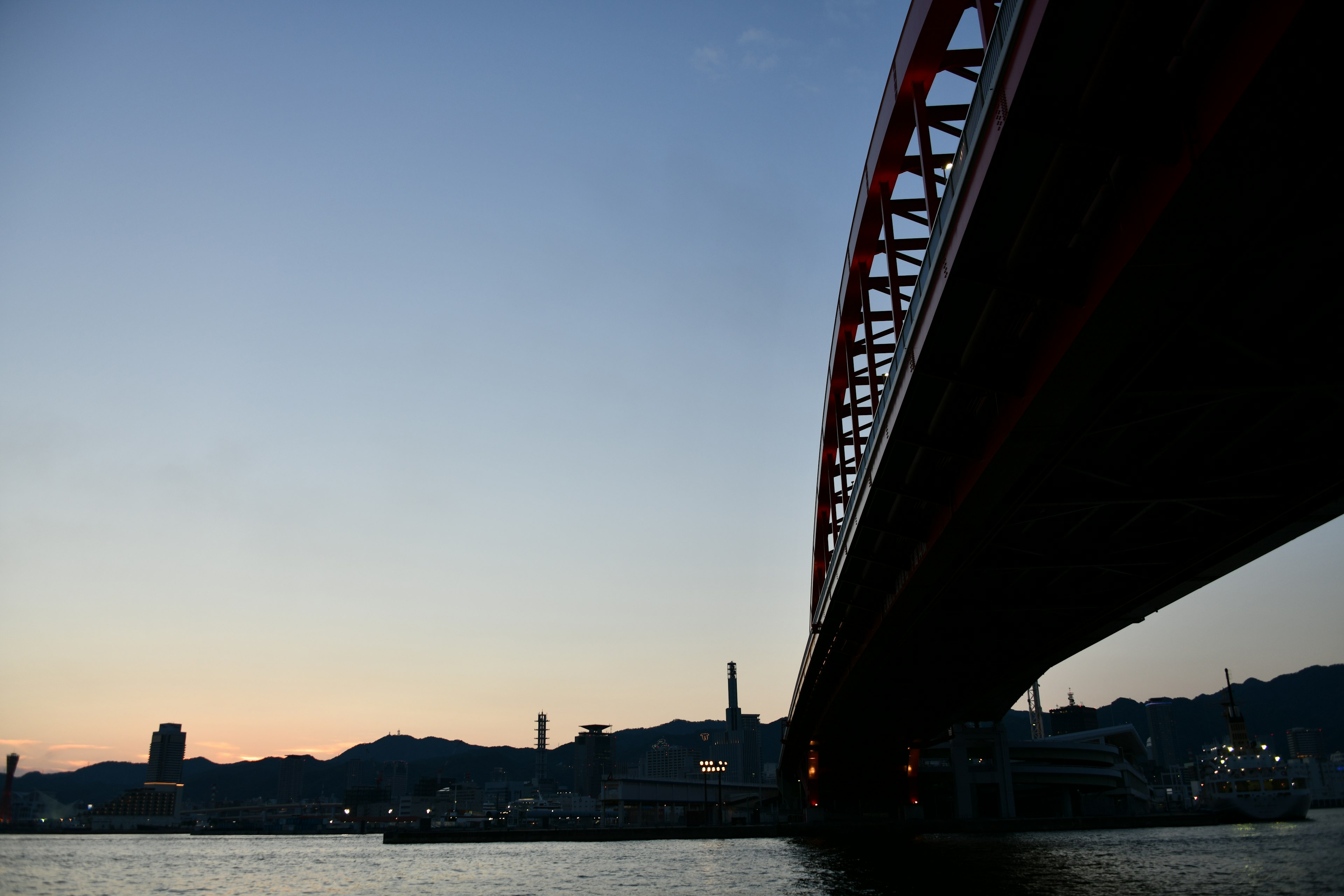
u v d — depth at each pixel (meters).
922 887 55.59
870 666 76.19
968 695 86.62
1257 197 20.50
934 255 29.44
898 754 129.25
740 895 53.72
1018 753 157.12
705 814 160.12
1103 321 25.69
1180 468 37.59
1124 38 19.75
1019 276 26.78
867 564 56.91
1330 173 20.05
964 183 25.70
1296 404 32.97
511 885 67.06
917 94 35.28
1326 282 25.91
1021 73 21.19
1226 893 49.41
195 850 173.50
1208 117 19.11
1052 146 22.92
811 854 90.44
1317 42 16.69
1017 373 31.31
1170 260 22.84
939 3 31.59
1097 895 49.25
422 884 70.31
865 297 50.16
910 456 41.00
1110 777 157.25
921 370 32.66
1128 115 20.88
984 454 35.94
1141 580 50.81
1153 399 31.58
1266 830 126.69
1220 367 29.61
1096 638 62.91
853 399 59.03
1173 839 105.31
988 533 43.00
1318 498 38.41
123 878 91.81
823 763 140.38
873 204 44.12
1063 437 33.47
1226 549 44.50
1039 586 54.44
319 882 79.50
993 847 95.50
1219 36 18.45
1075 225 25.62
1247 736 168.12
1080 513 41.97
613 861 91.06
